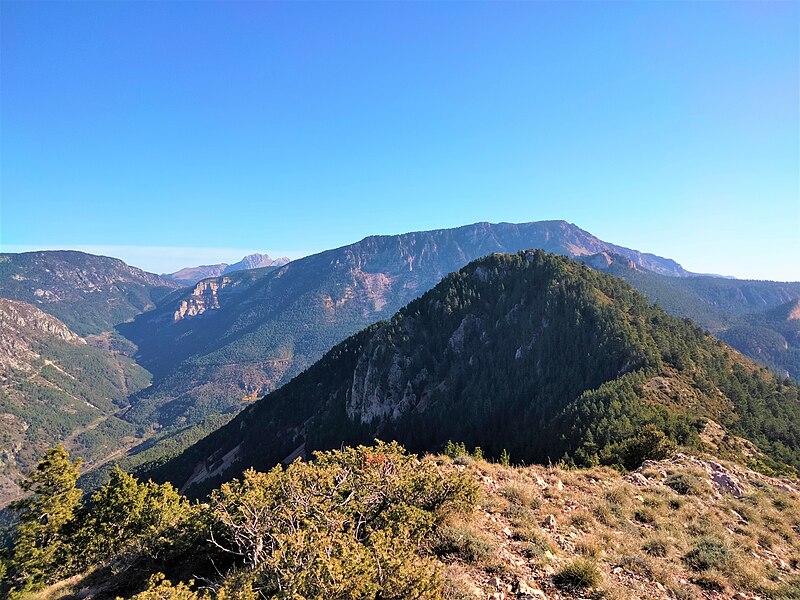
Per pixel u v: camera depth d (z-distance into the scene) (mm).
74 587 15211
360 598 7758
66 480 40031
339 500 12727
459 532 11750
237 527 11000
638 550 13188
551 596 9891
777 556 15031
